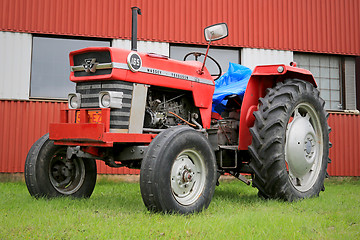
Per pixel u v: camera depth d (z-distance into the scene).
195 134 3.26
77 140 3.26
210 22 7.41
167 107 3.73
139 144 3.46
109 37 6.99
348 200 4.14
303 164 4.09
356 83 8.63
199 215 3.12
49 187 3.77
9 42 6.65
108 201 3.81
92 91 3.41
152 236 2.38
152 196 2.94
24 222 2.67
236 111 4.59
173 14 7.27
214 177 3.41
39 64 6.95
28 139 6.62
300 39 7.89
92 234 2.37
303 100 4.14
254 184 3.92
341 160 7.92
